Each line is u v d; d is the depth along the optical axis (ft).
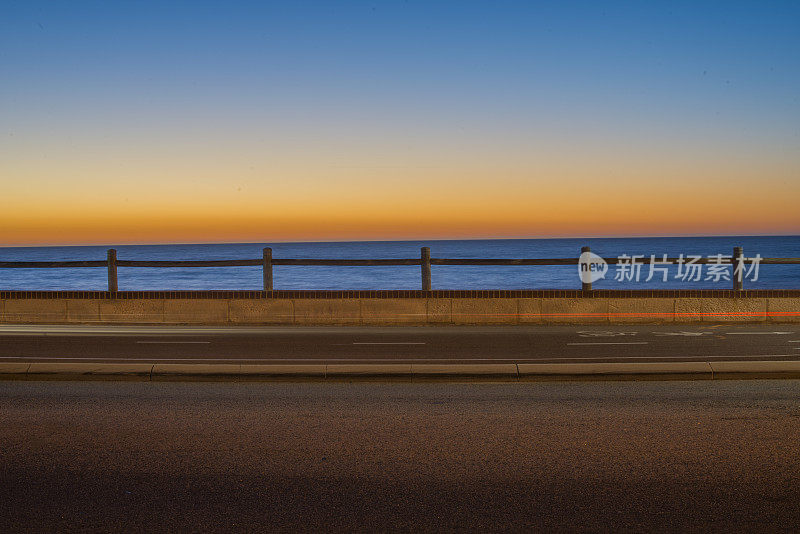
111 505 15.51
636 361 34.99
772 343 41.34
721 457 18.78
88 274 234.79
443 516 14.85
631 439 20.66
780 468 17.80
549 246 636.07
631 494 16.03
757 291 51.85
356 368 31.76
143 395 27.58
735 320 51.67
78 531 14.10
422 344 41.86
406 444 20.30
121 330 49.65
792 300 51.55
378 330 48.98
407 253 485.15
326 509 15.26
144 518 14.76
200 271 241.76
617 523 14.42
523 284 174.70
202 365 32.45
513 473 17.57
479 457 18.95
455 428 22.13
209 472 17.79
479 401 26.27
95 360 36.14
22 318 54.65
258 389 28.84
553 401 26.21
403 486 16.69
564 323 52.01
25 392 28.17
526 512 15.03
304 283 184.55
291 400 26.58
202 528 14.25
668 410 24.50
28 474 17.62
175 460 18.78
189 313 53.67
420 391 28.35
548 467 18.03
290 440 20.76
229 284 184.65
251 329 49.88
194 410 24.82
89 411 24.63
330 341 43.34
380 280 190.90
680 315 51.88
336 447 20.01
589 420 23.08
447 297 52.60
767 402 25.76
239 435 21.36
